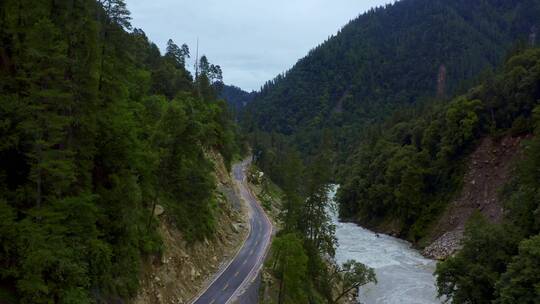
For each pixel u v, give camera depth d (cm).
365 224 10969
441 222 8256
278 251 4016
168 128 4169
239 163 12700
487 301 3894
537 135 4762
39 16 2522
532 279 3206
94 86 2712
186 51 12238
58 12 2664
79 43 2627
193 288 4178
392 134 12262
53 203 2345
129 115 3388
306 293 4547
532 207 4309
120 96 3195
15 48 2519
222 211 6475
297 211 5134
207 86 10894
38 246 2130
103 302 2727
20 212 2334
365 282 5131
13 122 2264
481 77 11225
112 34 3103
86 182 2823
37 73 2233
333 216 12719
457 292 4084
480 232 4172
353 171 13212
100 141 3048
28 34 2319
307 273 4894
